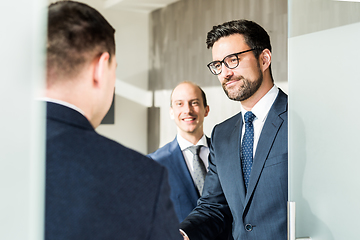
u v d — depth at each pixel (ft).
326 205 4.50
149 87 5.69
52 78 2.06
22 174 1.45
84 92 2.13
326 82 4.50
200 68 5.66
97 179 1.81
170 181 5.50
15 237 1.43
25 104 1.46
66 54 2.07
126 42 5.55
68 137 1.85
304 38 4.45
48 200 1.67
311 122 4.49
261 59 5.50
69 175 1.76
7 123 1.43
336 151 4.53
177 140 5.59
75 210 1.71
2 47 1.42
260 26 5.50
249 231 5.26
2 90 1.42
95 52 2.18
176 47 5.66
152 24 5.67
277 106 5.41
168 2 5.67
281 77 5.53
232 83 5.50
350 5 4.52
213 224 5.37
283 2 5.48
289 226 4.38
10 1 1.43
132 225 1.81
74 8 2.18
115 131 5.49
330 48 4.50
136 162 1.98
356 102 4.57
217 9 5.60
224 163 5.47
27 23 1.46
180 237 2.05
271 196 5.23
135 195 1.87
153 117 5.66
